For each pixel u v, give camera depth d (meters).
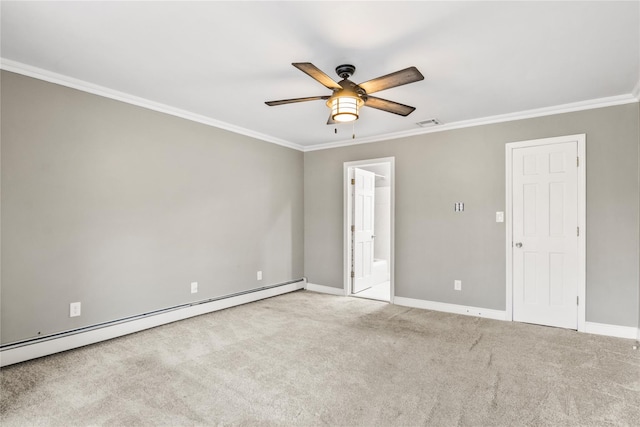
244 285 4.59
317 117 4.01
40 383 2.35
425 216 4.42
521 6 1.89
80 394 2.21
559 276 3.60
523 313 3.80
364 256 5.53
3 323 2.62
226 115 3.96
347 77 2.63
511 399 2.17
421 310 4.30
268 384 2.36
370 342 3.15
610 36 2.20
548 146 3.65
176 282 3.78
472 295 4.09
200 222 4.03
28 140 2.73
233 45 2.35
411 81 2.21
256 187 4.76
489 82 2.96
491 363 2.70
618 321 3.31
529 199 3.76
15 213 2.67
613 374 2.51
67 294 2.95
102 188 3.17
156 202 3.60
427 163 4.42
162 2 1.88
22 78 2.69
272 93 3.26
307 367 2.62
